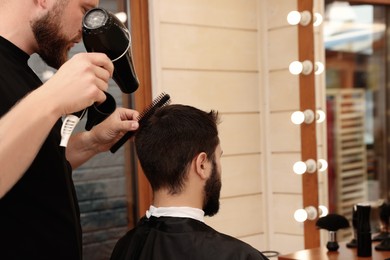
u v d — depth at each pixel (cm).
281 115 217
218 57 212
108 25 87
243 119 220
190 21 205
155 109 112
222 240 99
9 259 84
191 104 206
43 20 88
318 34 204
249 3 219
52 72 186
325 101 204
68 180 90
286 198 217
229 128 216
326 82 204
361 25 204
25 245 85
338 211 205
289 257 187
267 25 219
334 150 205
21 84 89
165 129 106
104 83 77
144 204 202
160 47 199
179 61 203
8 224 84
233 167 217
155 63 198
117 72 92
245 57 219
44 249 88
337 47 203
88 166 193
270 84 220
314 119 205
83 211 193
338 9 202
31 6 89
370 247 183
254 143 223
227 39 214
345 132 205
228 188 216
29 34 91
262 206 223
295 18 204
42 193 87
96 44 87
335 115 204
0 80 84
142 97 200
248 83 221
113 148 116
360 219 183
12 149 68
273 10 217
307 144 207
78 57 74
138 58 198
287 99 214
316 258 184
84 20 88
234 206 218
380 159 207
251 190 222
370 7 204
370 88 205
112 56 89
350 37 203
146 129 108
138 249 105
